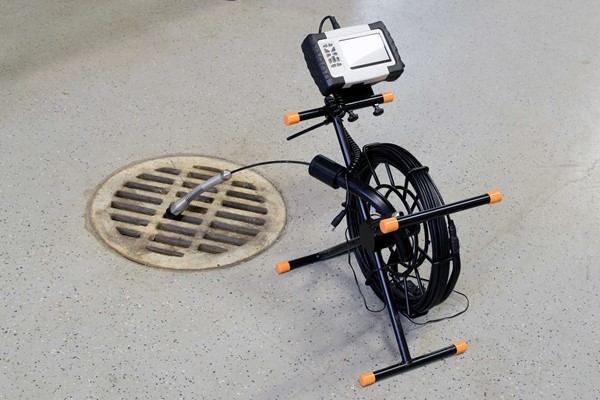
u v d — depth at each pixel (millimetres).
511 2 4156
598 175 2979
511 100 3361
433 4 4023
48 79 3156
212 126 3002
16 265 2332
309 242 2537
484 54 3666
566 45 3822
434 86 3391
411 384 2100
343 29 2148
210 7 3766
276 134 2998
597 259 2592
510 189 2857
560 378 2162
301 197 2717
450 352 2156
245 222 2588
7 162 2717
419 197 2023
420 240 2574
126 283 2316
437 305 2312
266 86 3268
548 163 3014
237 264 2424
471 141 3084
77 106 3027
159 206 2602
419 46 3660
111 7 3680
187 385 2031
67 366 2043
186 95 3158
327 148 2951
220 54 3436
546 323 2334
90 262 2375
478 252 2568
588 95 3455
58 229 2479
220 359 2113
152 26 3570
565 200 2834
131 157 2803
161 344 2137
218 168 2793
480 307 2365
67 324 2164
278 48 3521
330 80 2062
